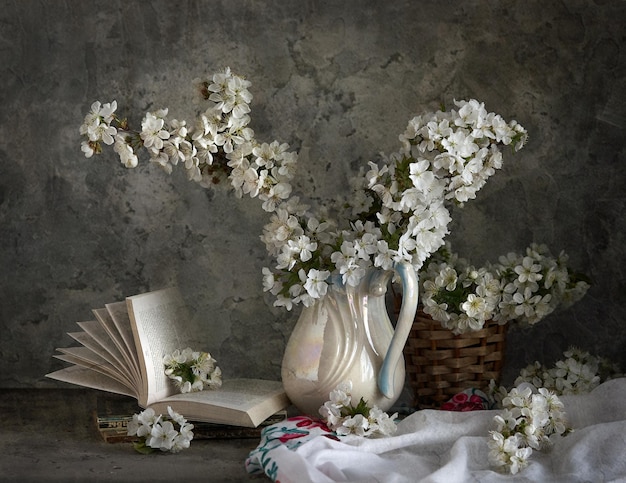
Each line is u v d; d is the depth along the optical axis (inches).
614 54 69.4
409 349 63.7
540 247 64.4
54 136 73.6
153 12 72.2
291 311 73.8
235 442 58.5
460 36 70.7
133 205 73.8
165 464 53.6
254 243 73.5
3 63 73.3
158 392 59.4
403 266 55.2
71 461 54.2
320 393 57.2
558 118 70.4
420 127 54.1
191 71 72.5
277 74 72.1
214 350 74.4
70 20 72.7
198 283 74.2
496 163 54.4
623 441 48.6
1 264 74.8
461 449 50.0
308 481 46.8
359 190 57.9
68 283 74.7
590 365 63.5
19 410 67.6
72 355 63.6
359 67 71.6
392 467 49.8
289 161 56.8
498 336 63.2
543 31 70.0
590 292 70.9
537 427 51.8
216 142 56.0
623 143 69.7
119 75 72.9
